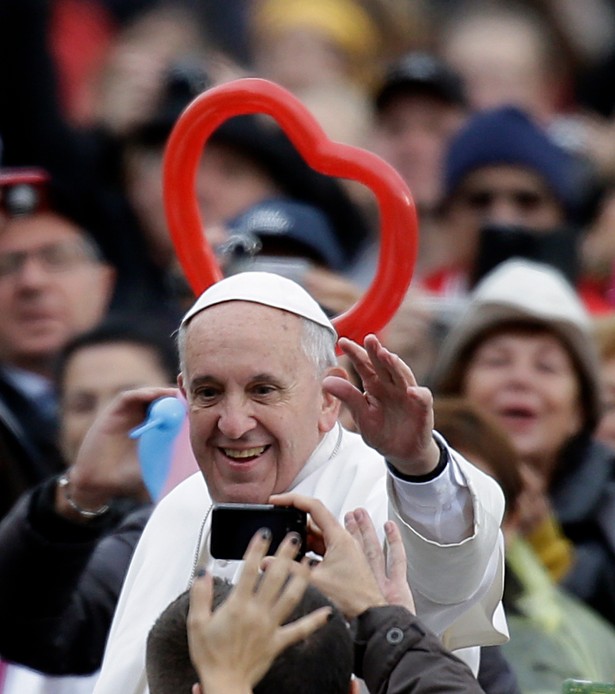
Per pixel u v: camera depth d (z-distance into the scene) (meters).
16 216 29.11
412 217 18.59
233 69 37.69
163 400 19.69
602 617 23.97
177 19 39.38
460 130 31.78
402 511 16.67
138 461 20.44
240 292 17.02
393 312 18.69
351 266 32.69
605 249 31.98
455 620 17.45
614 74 40.25
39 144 37.53
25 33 38.47
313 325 17.12
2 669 21.92
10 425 24.50
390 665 15.34
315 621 14.52
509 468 22.72
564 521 24.61
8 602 20.73
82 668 21.03
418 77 34.59
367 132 36.69
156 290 31.69
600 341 27.53
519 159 31.27
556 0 40.41
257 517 15.99
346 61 38.72
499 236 29.78
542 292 25.61
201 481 18.72
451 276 31.27
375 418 16.31
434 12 40.00
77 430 24.50
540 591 22.62
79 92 38.19
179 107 33.66
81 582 20.92
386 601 15.81
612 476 25.47
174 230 19.42
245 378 16.80
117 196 33.03
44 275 29.00
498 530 16.94
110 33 39.16
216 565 18.03
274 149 31.62
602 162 34.00
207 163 31.47
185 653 14.80
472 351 25.61
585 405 25.52
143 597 18.20
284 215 26.20
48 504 20.67
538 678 21.83
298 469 17.08
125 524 21.33
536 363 25.42
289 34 38.69
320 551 16.31
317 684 14.47
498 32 39.75
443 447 16.59
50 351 28.81
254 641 14.40
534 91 39.50
